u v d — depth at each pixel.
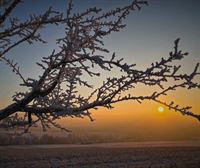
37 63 3.58
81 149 101.69
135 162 57.31
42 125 3.98
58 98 3.93
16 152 84.00
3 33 3.40
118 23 3.59
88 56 3.43
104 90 3.51
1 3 3.08
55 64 3.55
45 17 3.42
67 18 3.48
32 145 116.31
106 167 49.22
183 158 64.81
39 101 3.80
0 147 98.81
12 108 3.54
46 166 50.88
